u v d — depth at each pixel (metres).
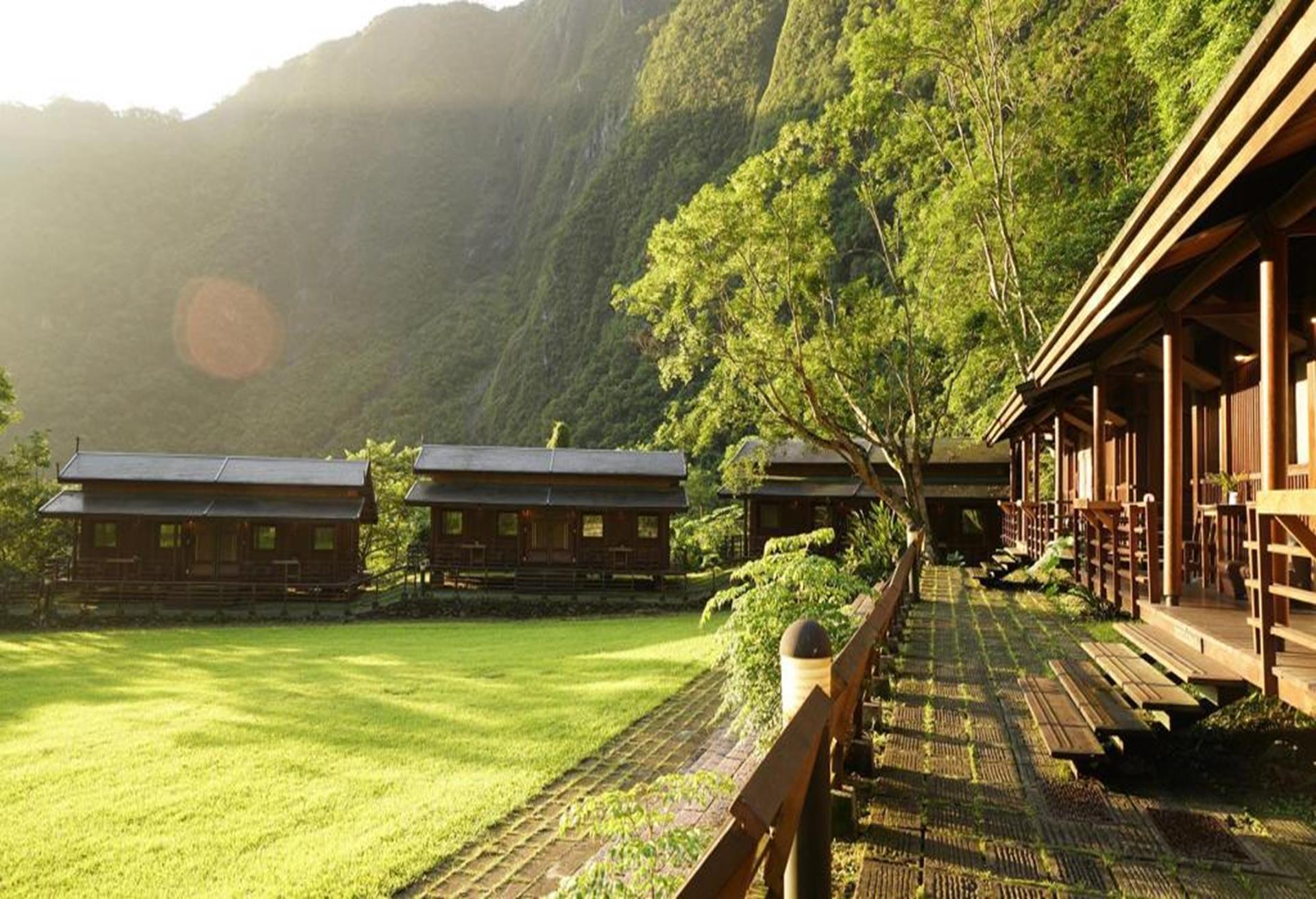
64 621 29.45
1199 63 16.22
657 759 9.89
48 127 192.62
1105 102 25.69
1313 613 6.22
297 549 33.25
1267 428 4.89
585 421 92.62
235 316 171.25
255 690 15.50
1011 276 26.08
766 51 130.62
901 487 34.50
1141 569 10.52
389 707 13.28
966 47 24.53
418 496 33.56
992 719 5.90
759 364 24.02
